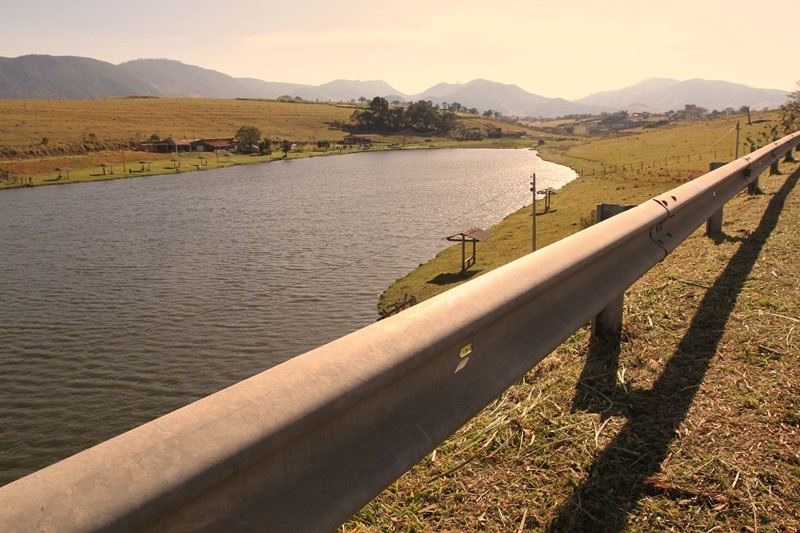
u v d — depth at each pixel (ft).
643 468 7.89
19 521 3.01
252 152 508.94
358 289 109.19
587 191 189.16
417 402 6.33
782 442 8.28
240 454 4.10
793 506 7.02
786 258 17.51
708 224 22.29
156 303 107.55
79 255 144.36
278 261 132.87
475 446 8.78
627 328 12.87
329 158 475.31
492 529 6.94
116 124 591.37
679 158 263.08
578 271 9.77
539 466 8.13
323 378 5.04
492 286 7.75
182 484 3.71
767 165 35.32
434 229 157.69
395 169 352.69
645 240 13.64
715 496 7.22
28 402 73.10
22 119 542.57
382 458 5.59
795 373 10.25
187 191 265.95
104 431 67.00
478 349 7.54
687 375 10.57
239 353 85.05
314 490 4.87
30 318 101.19
